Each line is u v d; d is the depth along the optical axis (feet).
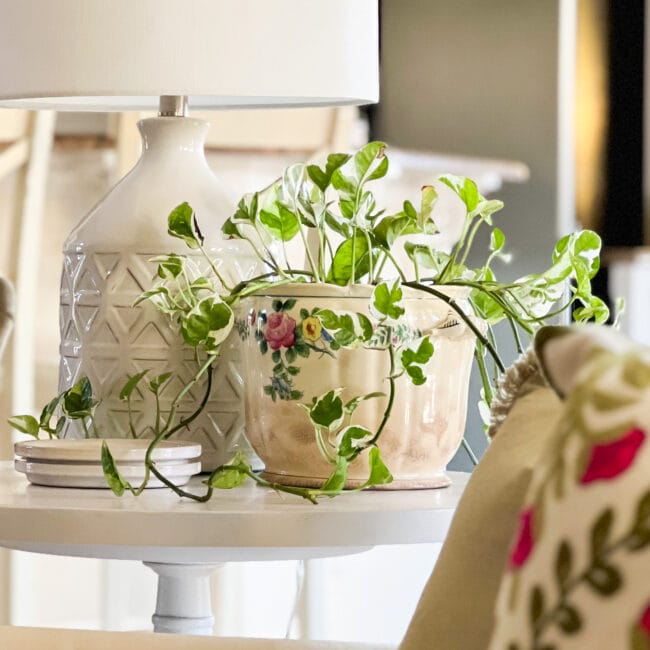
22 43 4.66
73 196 11.05
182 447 4.32
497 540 2.67
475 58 13.85
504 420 3.09
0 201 9.73
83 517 3.82
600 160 15.67
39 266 10.96
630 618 1.90
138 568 10.14
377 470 4.02
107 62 4.50
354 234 4.22
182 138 4.99
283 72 4.58
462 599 2.67
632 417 2.04
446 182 4.35
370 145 4.22
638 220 15.69
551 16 13.46
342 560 9.75
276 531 3.83
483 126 13.83
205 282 4.45
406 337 4.16
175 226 4.42
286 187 4.33
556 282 4.39
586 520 1.98
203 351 4.75
